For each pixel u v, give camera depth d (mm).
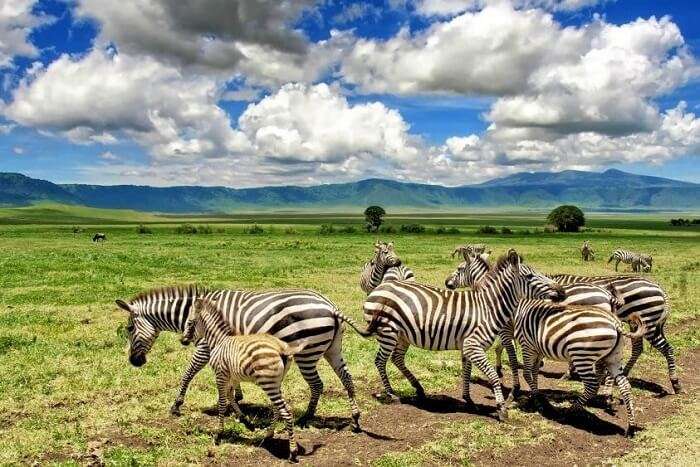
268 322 8508
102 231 87562
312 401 8891
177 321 9531
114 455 7566
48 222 175375
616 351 8898
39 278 23750
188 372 8906
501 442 8320
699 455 7910
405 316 9617
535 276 9391
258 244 53188
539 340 9445
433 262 34188
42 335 13859
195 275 25859
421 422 9133
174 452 7734
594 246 54406
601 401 10289
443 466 7594
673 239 71438
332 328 8570
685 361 13109
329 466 7477
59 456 7543
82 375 10828
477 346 9250
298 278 25391
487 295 9328
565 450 8203
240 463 7551
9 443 7766
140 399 9734
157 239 64312
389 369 11859
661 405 10180
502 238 72000
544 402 9875
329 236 75875
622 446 8375
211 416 9070
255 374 7520
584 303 10484
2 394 9688
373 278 13852
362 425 8969
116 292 20266
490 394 10664
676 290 23281
